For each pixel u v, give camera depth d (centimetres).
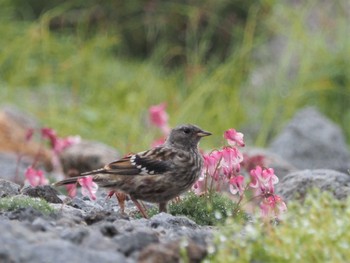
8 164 1393
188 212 892
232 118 1881
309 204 790
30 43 2038
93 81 1998
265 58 2064
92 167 1383
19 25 2153
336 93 1964
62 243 650
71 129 1753
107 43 2092
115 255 641
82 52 2033
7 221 749
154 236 701
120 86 1972
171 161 899
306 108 1758
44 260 628
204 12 2152
